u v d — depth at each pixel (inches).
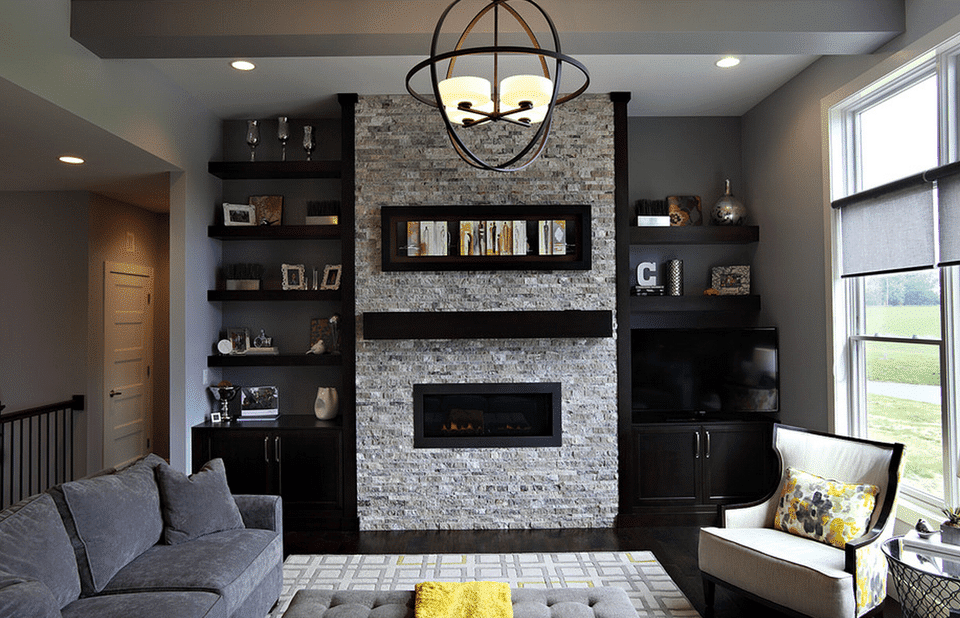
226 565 104.3
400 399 177.0
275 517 126.1
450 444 176.2
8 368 210.7
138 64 147.7
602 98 179.2
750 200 194.4
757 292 191.3
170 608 89.4
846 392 148.5
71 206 209.9
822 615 100.6
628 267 178.5
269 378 197.3
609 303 178.2
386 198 178.4
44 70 112.7
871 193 133.0
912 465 128.0
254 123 185.9
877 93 138.0
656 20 119.9
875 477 119.8
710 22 120.5
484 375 177.2
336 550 158.9
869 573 106.1
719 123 201.0
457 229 177.3
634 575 140.6
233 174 188.4
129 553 104.0
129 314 235.0
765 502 130.4
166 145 161.2
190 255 174.7
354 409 177.2
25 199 210.8
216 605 94.4
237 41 121.9
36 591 75.6
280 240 197.9
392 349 177.3
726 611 123.0
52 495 99.4
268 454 176.1
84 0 120.2
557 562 148.9
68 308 209.8
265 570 114.9
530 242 177.6
